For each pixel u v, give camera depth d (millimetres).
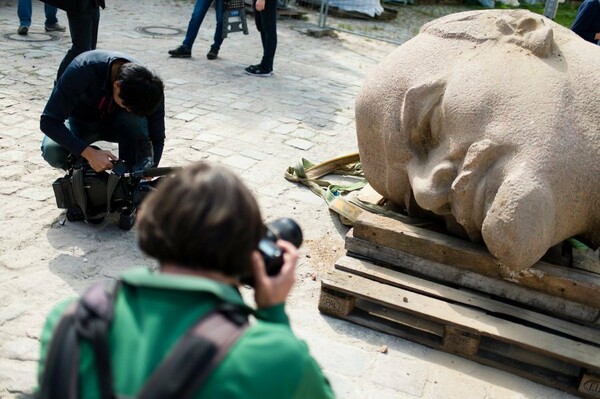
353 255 3568
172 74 7508
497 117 3094
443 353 3172
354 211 4082
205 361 1179
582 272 3180
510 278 3221
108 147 5297
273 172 5102
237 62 8438
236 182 1321
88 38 5875
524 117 3045
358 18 12930
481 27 3479
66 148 3762
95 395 1202
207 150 5395
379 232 3467
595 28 6215
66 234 3928
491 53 3328
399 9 14914
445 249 3332
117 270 3625
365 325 3309
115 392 1191
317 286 3639
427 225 3629
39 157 4926
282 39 10258
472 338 3076
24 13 8281
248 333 1246
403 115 3398
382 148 3658
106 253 3779
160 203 1291
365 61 9453
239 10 8258
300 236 1750
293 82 7805
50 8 8578
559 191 3002
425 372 3035
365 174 3871
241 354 1207
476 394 2924
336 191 4727
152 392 1153
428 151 3449
